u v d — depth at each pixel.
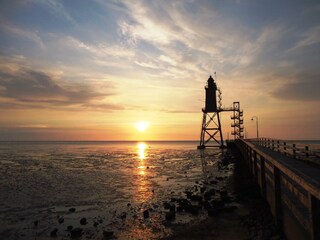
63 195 29.94
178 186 35.16
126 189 33.28
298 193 12.12
